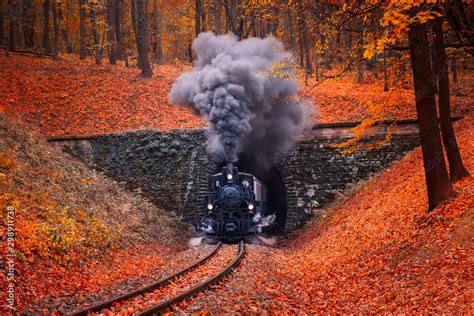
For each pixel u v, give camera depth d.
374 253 13.12
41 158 20.02
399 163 22.97
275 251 19.16
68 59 41.78
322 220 23.03
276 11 23.06
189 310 8.15
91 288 10.42
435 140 13.10
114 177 26.02
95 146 26.28
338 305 9.74
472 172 15.61
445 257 10.30
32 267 10.23
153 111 30.41
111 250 14.98
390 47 12.69
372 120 17.52
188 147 26.02
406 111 27.33
